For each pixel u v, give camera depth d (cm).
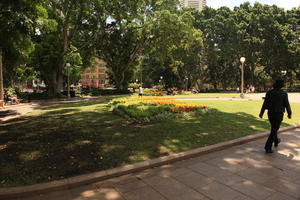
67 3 2102
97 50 3209
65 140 556
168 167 407
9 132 651
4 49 1034
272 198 300
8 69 2405
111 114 998
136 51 3278
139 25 2853
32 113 1102
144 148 493
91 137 584
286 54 4041
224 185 337
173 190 322
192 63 4341
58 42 2378
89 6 2167
